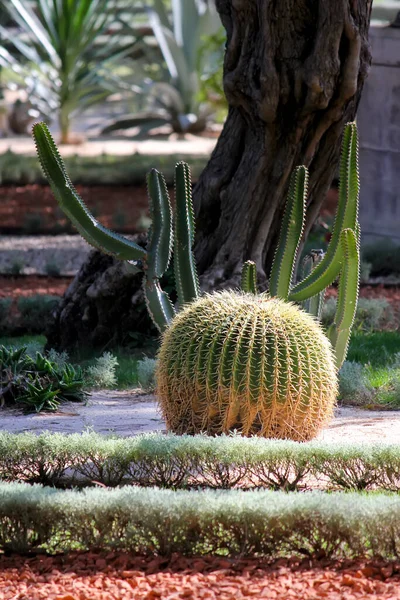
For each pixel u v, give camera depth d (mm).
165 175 25078
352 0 9961
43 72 33344
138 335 11430
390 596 4336
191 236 8141
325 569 4699
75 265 17750
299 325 6652
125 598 4359
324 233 18047
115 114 36156
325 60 10023
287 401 6520
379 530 4781
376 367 9922
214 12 34000
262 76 10195
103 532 5008
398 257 16484
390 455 5730
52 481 6109
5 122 36750
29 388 8617
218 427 6656
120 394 9383
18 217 22359
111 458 5934
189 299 8109
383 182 17906
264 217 11078
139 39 35031
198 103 34344
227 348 6562
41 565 4848
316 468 5820
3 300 13797
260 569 4703
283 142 10734
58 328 11672
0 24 38000
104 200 24281
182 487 5875
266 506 4852
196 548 4926
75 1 31562
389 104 17641
